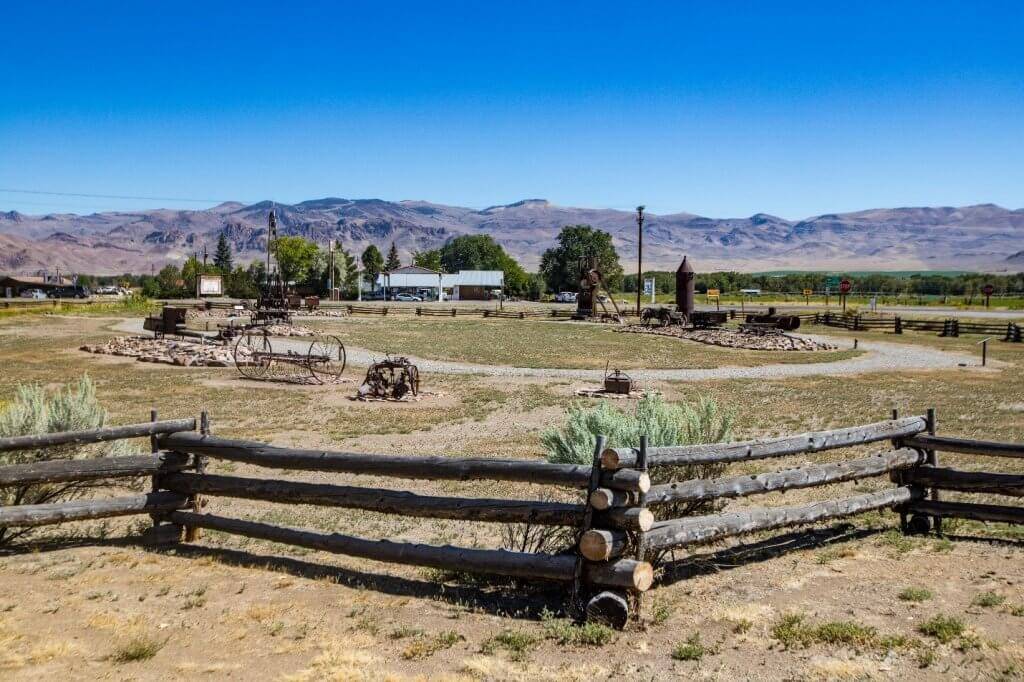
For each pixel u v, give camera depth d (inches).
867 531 359.9
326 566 316.8
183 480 344.2
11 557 322.7
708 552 327.9
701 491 283.7
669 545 269.1
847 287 3383.4
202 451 339.0
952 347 1822.1
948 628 237.3
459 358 1520.7
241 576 302.0
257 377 1147.9
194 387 1039.6
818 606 263.9
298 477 533.3
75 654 226.5
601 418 378.3
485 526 406.6
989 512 343.0
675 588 285.4
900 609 258.7
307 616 260.4
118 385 1047.0
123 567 309.9
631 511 255.9
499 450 626.8
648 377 1230.3
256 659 226.5
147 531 347.9
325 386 1072.8
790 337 1841.8
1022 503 423.8
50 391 972.6
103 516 330.3
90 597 274.4
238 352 1362.0
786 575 297.1
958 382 1147.3
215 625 251.3
